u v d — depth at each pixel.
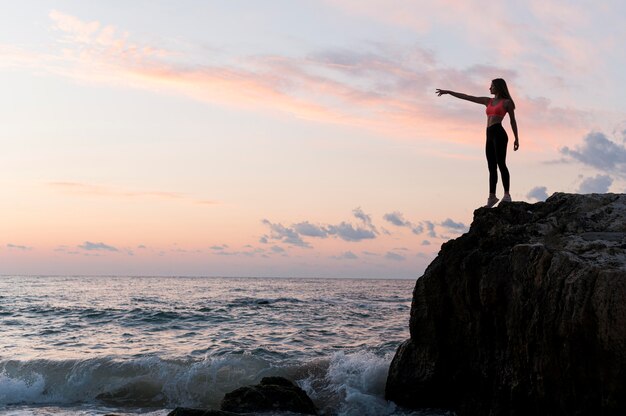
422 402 11.70
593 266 8.48
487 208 12.01
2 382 14.67
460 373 11.13
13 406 13.53
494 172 12.46
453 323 11.30
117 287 82.12
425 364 11.62
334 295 61.53
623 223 10.66
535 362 8.95
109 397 14.37
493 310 10.20
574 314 8.30
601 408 8.10
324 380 14.17
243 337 23.53
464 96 12.82
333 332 25.12
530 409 9.23
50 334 24.77
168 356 18.31
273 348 20.31
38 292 61.31
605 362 8.01
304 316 32.97
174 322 29.47
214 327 27.36
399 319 31.28
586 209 11.25
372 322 29.58
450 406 11.44
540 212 11.62
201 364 15.70
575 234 10.54
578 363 8.34
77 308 37.09
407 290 82.25
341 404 12.44
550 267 9.08
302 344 21.33
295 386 12.92
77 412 12.84
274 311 36.44
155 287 85.12
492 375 10.20
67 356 18.62
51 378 15.15
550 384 8.73
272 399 11.77
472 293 10.75
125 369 15.47
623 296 7.93
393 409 11.83
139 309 35.75
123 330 26.16
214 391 14.38
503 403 9.77
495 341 10.30
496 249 10.88
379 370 13.96
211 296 57.12
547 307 8.80
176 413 10.15
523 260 9.66
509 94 12.41
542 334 8.82
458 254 11.47
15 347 20.98
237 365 15.64
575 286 8.45
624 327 7.86
